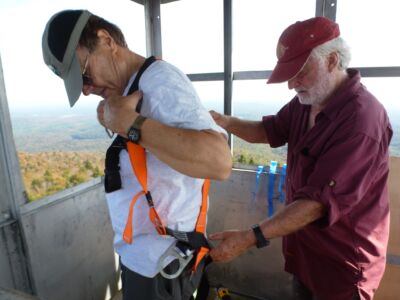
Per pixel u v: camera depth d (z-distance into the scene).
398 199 1.48
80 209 1.61
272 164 1.75
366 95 0.96
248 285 2.03
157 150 0.59
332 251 1.07
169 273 0.75
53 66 0.70
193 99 0.64
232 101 1.79
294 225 0.90
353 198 0.88
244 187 1.87
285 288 1.92
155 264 0.76
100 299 1.83
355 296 1.07
